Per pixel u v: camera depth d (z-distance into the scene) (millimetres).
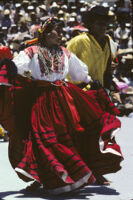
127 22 30266
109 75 8977
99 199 7445
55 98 7762
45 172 7445
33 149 7551
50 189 7469
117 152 8039
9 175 9266
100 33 8656
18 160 7746
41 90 7812
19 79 7844
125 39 27969
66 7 29125
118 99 11477
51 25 7848
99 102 8438
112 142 8164
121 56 24234
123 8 30312
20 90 7844
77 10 30234
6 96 7879
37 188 7992
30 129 7684
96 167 8039
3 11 26953
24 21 26406
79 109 7906
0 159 10750
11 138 7855
